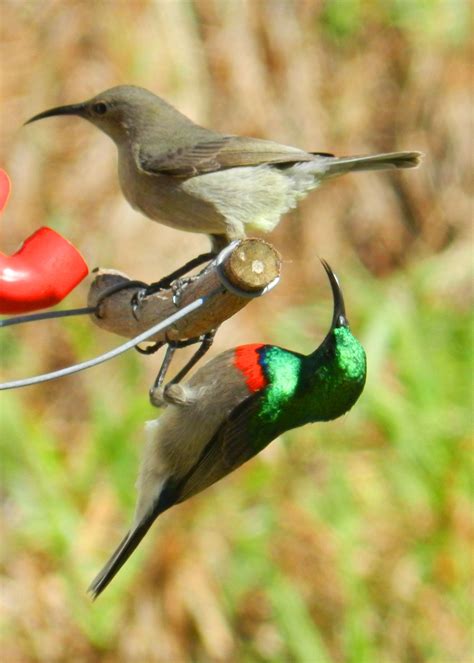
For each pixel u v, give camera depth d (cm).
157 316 675
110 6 1531
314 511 1315
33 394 1402
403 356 1405
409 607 1292
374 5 1722
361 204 1670
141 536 709
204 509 1295
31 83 1515
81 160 1495
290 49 1653
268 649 1265
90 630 1234
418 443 1343
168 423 706
